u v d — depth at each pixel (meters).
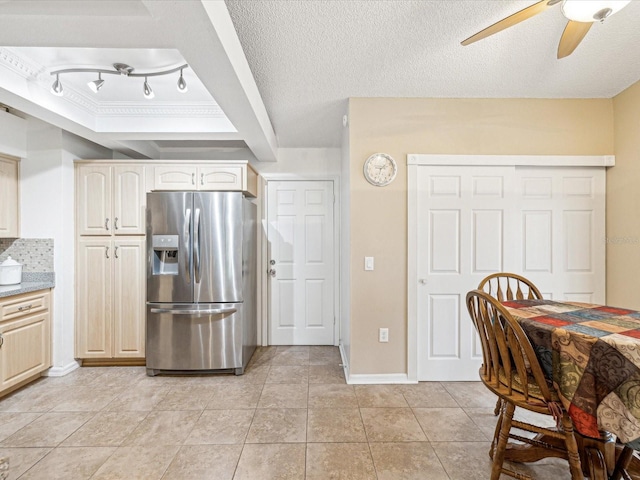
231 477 1.66
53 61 2.06
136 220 3.08
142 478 1.65
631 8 1.69
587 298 2.77
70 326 3.02
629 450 1.40
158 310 2.85
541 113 2.72
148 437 1.99
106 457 1.81
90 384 2.73
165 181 3.12
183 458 1.80
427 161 2.69
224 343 2.90
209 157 3.90
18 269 2.79
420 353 2.75
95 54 2.00
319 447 1.89
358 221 2.70
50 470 1.71
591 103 2.72
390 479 1.64
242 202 2.95
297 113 2.95
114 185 3.08
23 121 2.88
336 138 3.57
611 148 2.72
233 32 1.68
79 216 3.07
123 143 3.10
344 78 2.37
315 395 2.51
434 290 2.74
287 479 1.64
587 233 2.77
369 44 1.95
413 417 2.20
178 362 2.88
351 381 2.71
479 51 2.04
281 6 1.62
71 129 2.66
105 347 3.07
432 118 2.70
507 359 1.50
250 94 2.11
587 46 2.01
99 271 3.07
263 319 3.80
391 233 2.71
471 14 1.70
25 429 2.07
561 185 2.76
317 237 3.84
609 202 2.74
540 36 1.90
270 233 3.84
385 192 2.70
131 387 2.67
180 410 2.30
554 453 1.62
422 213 2.73
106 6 1.28
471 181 2.72
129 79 2.31
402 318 2.71
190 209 2.88
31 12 1.28
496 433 1.78
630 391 1.16
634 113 2.51
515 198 2.74
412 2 1.61
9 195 2.82
